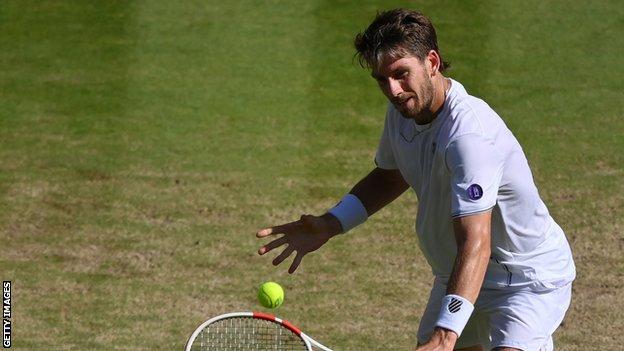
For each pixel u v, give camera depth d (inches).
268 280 1037.8
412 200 1210.6
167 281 1037.8
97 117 1411.2
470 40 1569.9
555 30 1600.6
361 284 1028.5
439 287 669.3
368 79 1499.8
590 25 1616.6
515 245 609.0
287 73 1513.3
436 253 632.4
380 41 535.2
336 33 1608.0
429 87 549.0
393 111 608.7
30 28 1653.5
